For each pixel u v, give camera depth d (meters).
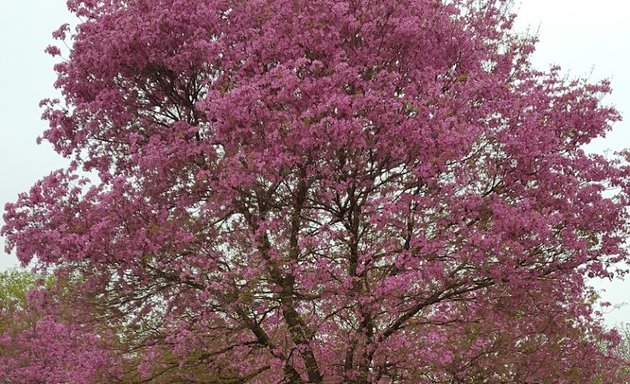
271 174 14.24
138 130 17.20
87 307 15.76
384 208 13.51
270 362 15.37
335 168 14.48
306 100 14.52
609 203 15.06
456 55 17.12
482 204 14.47
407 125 13.95
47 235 14.04
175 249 14.98
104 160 17.33
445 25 16.80
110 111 16.84
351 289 14.15
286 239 15.29
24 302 26.27
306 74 15.38
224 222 15.96
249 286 14.61
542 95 16.48
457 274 15.18
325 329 14.67
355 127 13.48
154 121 17.25
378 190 15.39
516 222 13.63
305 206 15.56
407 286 13.80
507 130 15.22
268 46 15.58
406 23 15.52
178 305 15.70
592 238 15.48
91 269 15.27
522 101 15.91
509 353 15.60
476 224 14.62
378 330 14.79
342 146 14.02
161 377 16.25
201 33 15.98
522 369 15.82
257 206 15.68
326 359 15.09
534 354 15.86
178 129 15.84
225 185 14.18
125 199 14.62
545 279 15.25
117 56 16.27
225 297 14.88
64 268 15.14
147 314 15.94
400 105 14.05
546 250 15.34
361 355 14.41
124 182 14.65
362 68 15.46
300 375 16.23
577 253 14.86
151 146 15.20
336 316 14.75
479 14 18.47
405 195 13.94
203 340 15.46
